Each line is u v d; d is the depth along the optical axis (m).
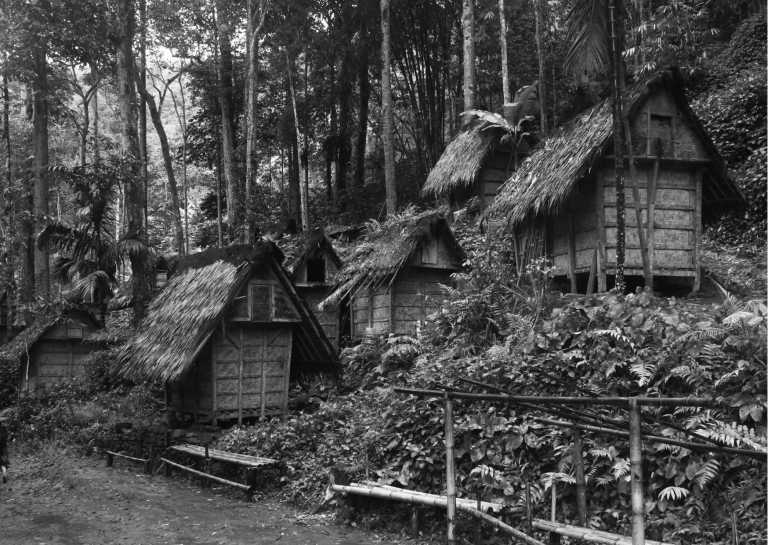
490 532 7.57
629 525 7.02
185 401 13.65
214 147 39.81
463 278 13.87
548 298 11.71
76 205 21.48
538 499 7.73
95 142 30.50
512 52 28.52
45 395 20.00
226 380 13.04
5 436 12.26
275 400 13.56
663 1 21.89
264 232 29.59
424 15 30.67
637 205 11.95
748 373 7.41
